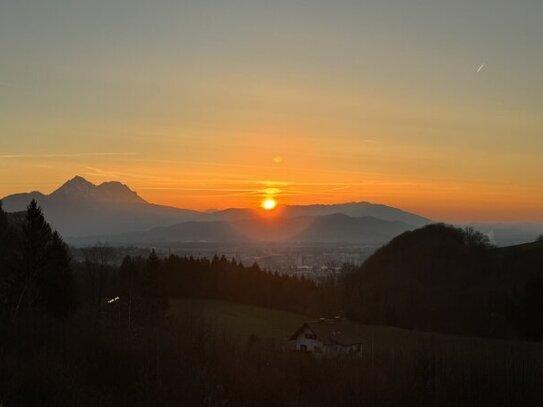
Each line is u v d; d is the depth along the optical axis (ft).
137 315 112.37
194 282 302.86
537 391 63.46
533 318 204.23
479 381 64.49
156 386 46.62
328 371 63.36
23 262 146.72
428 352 77.71
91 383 45.96
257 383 53.98
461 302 261.24
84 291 218.18
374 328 219.20
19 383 41.60
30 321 68.03
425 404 58.54
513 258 309.42
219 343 69.67
